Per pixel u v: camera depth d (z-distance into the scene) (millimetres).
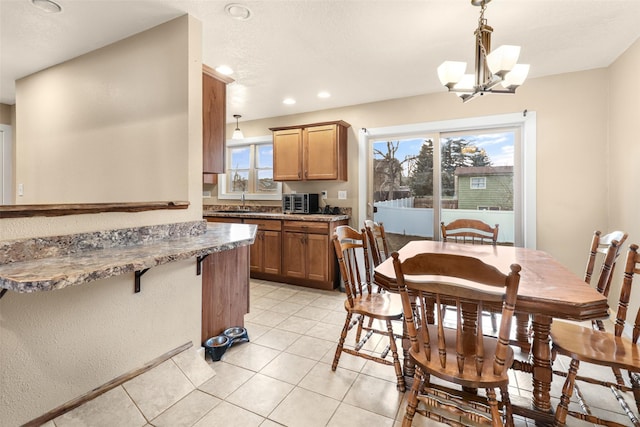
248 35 2346
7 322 1317
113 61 2404
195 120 2113
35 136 2957
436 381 1950
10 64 2762
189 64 2068
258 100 3904
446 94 3586
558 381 1915
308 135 4102
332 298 3441
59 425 1426
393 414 1612
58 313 1470
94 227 1588
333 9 2023
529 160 3234
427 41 2445
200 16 2090
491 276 1142
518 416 1609
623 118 2637
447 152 3732
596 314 1196
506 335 1165
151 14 2055
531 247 3227
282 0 1929
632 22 2176
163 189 2178
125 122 2352
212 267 2309
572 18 2129
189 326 2096
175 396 1738
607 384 1562
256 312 3031
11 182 3943
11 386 1330
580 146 3039
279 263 3986
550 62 2832
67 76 2691
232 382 1887
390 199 4016
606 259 1839
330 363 2102
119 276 1709
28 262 1245
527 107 3232
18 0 1880
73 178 2680
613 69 2820
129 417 1556
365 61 2797
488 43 1894
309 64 2855
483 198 3570
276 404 1687
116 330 1697
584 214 3037
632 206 2496
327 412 1624
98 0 1897
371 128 3990
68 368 1504
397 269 1314
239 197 4992
